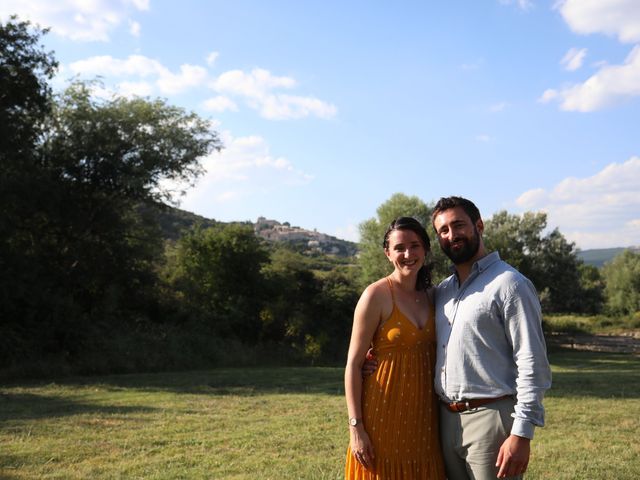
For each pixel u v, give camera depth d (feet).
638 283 203.92
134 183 74.38
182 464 20.86
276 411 33.68
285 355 84.02
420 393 10.55
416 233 10.94
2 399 38.68
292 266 108.17
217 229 96.53
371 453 10.46
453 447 10.33
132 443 24.25
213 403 37.32
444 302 10.77
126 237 84.48
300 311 96.12
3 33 63.46
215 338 79.71
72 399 39.11
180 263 94.94
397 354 10.63
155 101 80.33
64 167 75.10
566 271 150.92
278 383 50.57
